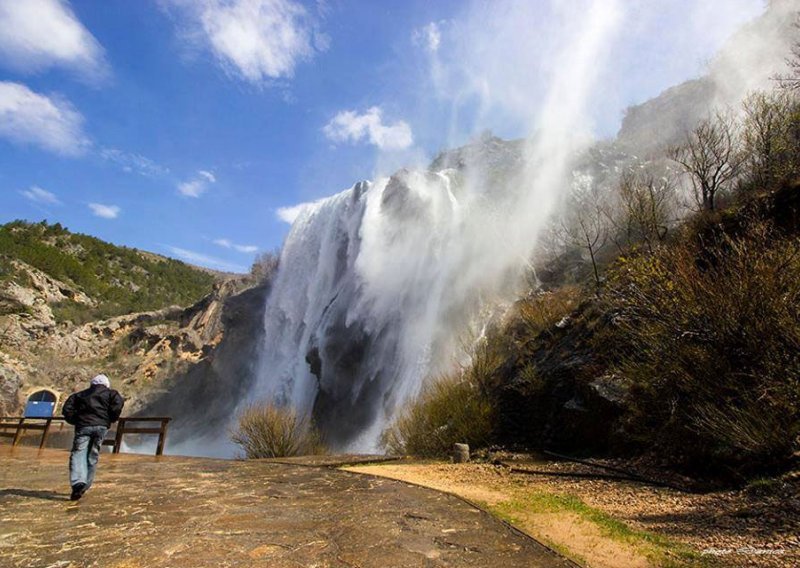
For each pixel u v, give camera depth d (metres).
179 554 3.94
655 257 9.26
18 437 15.93
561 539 4.52
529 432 11.14
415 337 27.11
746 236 8.70
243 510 5.62
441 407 12.96
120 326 65.75
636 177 22.69
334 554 4.02
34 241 89.44
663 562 3.78
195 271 148.38
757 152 13.67
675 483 6.76
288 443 13.12
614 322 10.41
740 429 6.15
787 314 6.33
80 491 6.04
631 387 9.13
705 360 7.18
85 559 3.79
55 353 56.72
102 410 6.32
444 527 4.93
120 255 118.12
